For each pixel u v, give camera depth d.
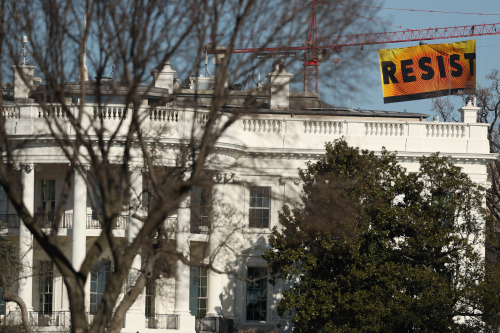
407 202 131.50
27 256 142.25
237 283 150.88
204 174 76.19
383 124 155.38
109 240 72.12
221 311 148.25
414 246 126.56
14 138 138.62
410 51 189.50
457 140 155.75
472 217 140.00
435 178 130.38
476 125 156.12
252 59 72.00
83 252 142.38
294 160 152.25
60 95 71.69
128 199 93.94
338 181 123.69
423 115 167.88
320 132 154.38
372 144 154.62
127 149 75.19
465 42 190.38
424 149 155.25
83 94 72.88
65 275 70.75
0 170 70.00
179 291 142.50
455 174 130.38
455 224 134.12
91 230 144.88
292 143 152.88
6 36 70.88
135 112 73.88
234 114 75.00
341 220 118.06
